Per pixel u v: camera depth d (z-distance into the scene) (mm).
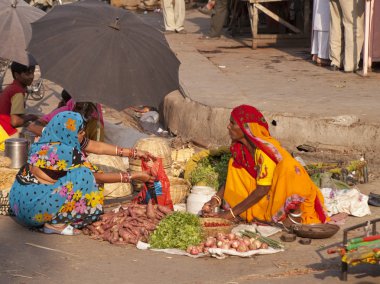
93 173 6922
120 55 7074
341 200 7465
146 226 6668
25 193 6781
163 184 7250
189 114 11258
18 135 8828
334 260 6160
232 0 20375
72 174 6754
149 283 5645
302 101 11109
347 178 8461
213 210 7133
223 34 20625
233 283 5660
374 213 7527
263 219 7020
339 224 7156
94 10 7367
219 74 13672
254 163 6961
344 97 11461
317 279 5734
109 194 8000
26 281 5676
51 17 7309
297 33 17969
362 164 8570
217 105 10883
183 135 11352
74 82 6848
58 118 6742
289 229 6914
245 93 11852
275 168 6836
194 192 7422
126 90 6977
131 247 6473
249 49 17672
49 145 6766
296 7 18828
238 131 6930
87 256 6230
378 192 8273
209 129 10789
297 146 9758
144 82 7094
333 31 14102
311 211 6984
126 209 6941
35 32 7215
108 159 8250
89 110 8039
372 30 13883
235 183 7105
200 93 11805
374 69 14352
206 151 8289
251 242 6383
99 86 6879
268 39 17734
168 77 7320
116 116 12414
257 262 6117
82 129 6844
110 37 7145
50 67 6902
